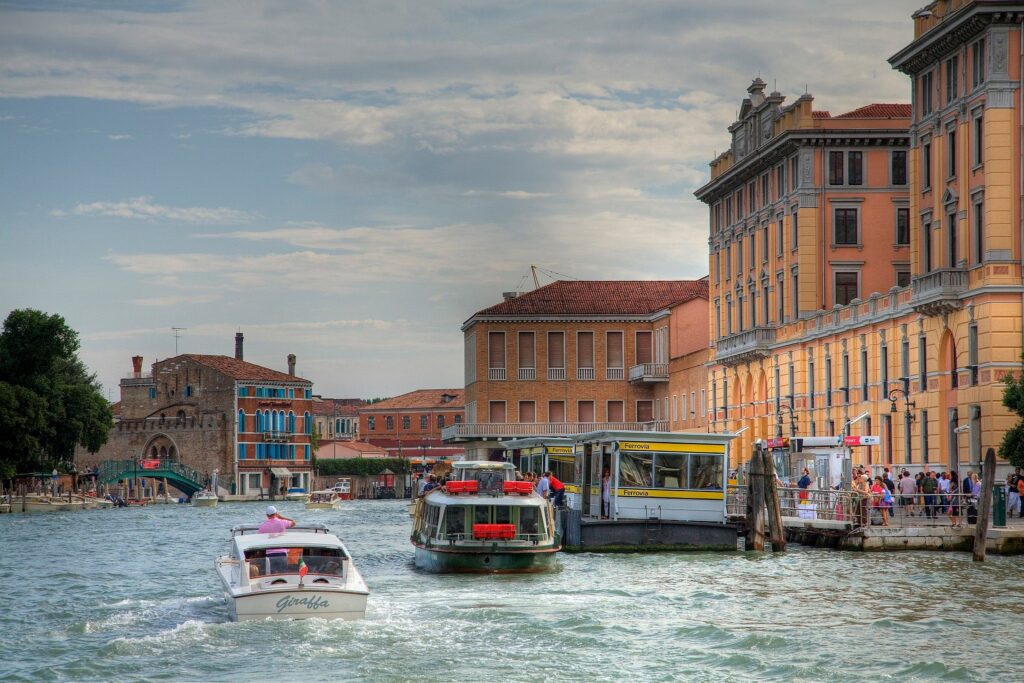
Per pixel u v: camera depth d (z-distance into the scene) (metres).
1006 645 40.66
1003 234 79.56
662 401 155.25
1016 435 71.81
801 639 41.81
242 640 41.53
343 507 170.62
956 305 82.44
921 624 44.19
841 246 109.75
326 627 43.09
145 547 86.00
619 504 68.94
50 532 105.06
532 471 89.88
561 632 43.06
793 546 72.06
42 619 48.91
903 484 73.31
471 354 165.75
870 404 95.56
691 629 43.28
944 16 85.62
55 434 160.25
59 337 164.12
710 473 69.38
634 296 162.88
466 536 58.28
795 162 111.44
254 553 44.62
